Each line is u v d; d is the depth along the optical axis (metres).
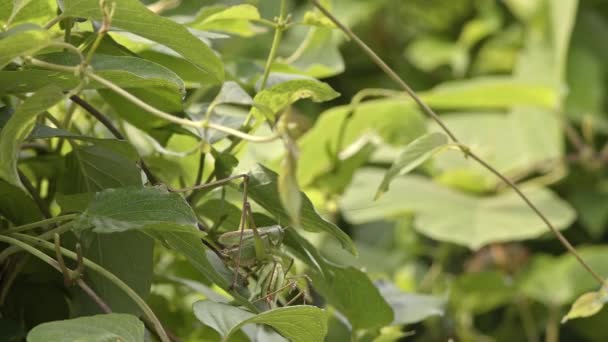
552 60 2.70
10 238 0.98
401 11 2.91
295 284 1.05
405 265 2.47
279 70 1.29
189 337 1.31
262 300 1.03
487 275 2.05
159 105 1.11
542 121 2.56
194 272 1.30
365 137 1.60
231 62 1.26
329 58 1.36
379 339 1.25
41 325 0.89
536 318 2.41
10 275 1.06
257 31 1.28
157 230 1.01
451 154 2.46
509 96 2.09
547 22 2.72
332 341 1.26
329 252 2.23
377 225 2.65
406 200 2.18
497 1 2.88
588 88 2.75
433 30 2.95
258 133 1.56
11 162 0.93
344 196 2.17
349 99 2.84
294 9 2.73
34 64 0.95
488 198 2.29
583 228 2.67
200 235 0.96
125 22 0.98
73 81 0.98
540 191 2.34
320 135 1.59
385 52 2.92
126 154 1.05
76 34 1.06
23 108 0.92
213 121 1.12
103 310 1.01
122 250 1.05
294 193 0.88
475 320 2.47
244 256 1.03
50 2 1.03
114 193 0.96
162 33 0.99
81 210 1.02
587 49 2.80
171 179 1.24
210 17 1.14
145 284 1.05
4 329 1.03
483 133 2.57
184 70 1.17
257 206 1.25
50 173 1.13
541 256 2.33
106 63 0.97
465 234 2.10
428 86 2.92
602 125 2.71
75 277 0.98
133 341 0.90
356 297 1.15
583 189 2.63
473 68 2.91
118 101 1.12
